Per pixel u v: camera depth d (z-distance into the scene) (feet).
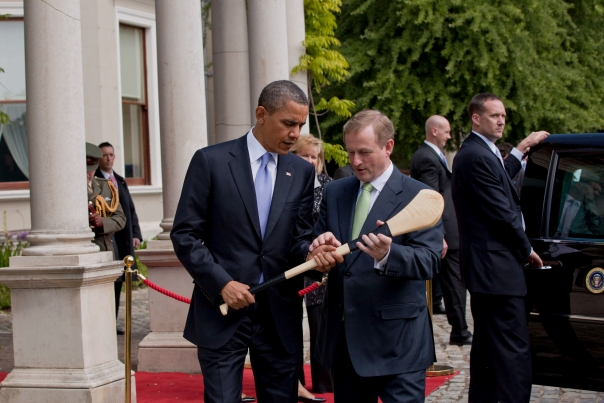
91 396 16.67
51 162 17.20
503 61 44.52
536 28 46.16
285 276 11.29
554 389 19.66
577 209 15.98
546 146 16.70
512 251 15.51
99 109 41.55
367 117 11.70
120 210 24.35
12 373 17.26
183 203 11.91
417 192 11.80
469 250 15.83
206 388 11.80
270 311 11.91
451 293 24.73
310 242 12.15
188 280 21.52
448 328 27.94
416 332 11.61
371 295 11.51
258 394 12.33
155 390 19.51
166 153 21.40
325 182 18.74
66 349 17.01
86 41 41.19
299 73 28.99
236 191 11.84
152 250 21.50
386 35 46.26
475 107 16.31
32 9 17.06
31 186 17.43
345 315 11.59
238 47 28.45
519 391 15.33
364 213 11.85
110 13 42.27
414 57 44.73
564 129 48.21
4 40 39.86
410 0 43.88
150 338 21.77
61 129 17.21
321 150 18.71
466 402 18.17
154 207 45.11
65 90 17.25
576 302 15.55
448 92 45.73
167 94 21.15
